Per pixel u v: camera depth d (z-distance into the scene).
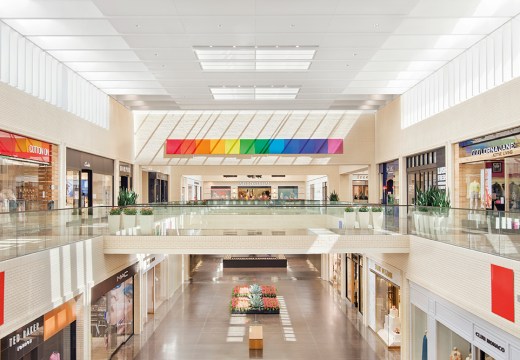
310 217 13.39
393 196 23.81
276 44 14.52
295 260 33.34
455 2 11.28
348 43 14.43
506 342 7.76
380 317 15.00
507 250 7.73
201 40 14.09
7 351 7.63
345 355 13.13
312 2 11.33
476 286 8.69
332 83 19.69
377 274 15.39
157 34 13.52
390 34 13.62
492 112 13.45
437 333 10.79
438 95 17.80
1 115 12.03
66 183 16.77
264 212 13.35
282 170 28.02
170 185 32.66
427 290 11.36
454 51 15.41
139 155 26.22
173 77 18.47
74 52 15.19
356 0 11.20
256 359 12.78
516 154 12.46
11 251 8.09
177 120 26.30
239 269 29.39
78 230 11.32
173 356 13.06
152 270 18.00
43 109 14.62
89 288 11.38
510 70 12.66
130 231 13.21
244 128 26.31
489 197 14.09
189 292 22.27
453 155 16.48
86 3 11.25
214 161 26.78
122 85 19.75
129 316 15.12
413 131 20.28
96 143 19.77
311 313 18.09
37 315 8.72
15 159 13.05
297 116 26.41
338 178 30.94
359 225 13.34
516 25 12.39
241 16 12.22
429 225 11.46
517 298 7.27
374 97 22.62
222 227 13.34
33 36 13.51
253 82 19.33
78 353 10.82
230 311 18.27
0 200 12.20
